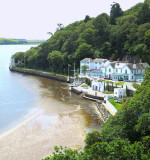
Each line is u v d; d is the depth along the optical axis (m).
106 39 129.00
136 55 102.44
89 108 64.38
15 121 53.50
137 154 22.80
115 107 56.66
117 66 93.94
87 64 113.00
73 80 114.38
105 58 119.81
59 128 48.31
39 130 47.31
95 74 105.81
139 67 90.94
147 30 99.81
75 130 47.00
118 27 119.19
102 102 67.44
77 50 127.50
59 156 23.11
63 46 153.25
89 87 92.06
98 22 136.50
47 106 67.12
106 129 32.50
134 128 29.81
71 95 83.25
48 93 87.31
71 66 133.00
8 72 175.12
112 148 23.42
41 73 150.88
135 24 110.81
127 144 24.98
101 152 23.83
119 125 31.48
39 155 36.69
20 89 96.25
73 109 63.38
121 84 79.38
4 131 47.03
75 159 22.86
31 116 57.38
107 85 79.50
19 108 65.38
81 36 139.38
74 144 40.34
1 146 39.91
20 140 42.38
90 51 125.06
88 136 31.62
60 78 127.25
